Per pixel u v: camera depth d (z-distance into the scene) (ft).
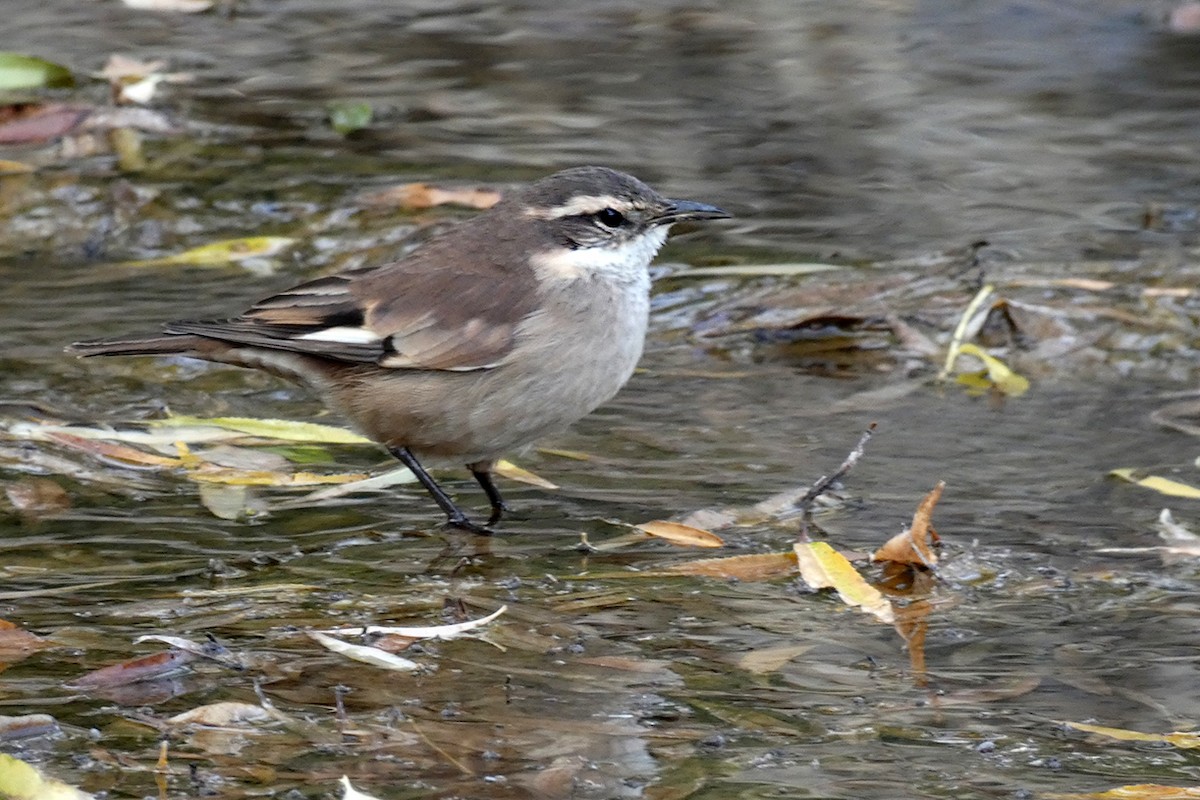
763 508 36.76
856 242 56.18
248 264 54.54
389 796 23.75
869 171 63.52
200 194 59.41
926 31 80.79
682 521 35.99
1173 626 30.68
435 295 36.86
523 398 36.83
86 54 74.74
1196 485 37.99
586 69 75.72
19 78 68.03
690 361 48.06
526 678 28.09
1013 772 24.88
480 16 83.25
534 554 34.50
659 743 25.73
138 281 52.80
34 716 25.73
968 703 27.45
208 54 76.13
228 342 37.32
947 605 31.71
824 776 24.70
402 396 36.81
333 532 35.60
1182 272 52.90
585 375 37.29
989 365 46.03
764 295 51.47
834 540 34.99
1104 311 49.75
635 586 32.63
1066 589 32.45
